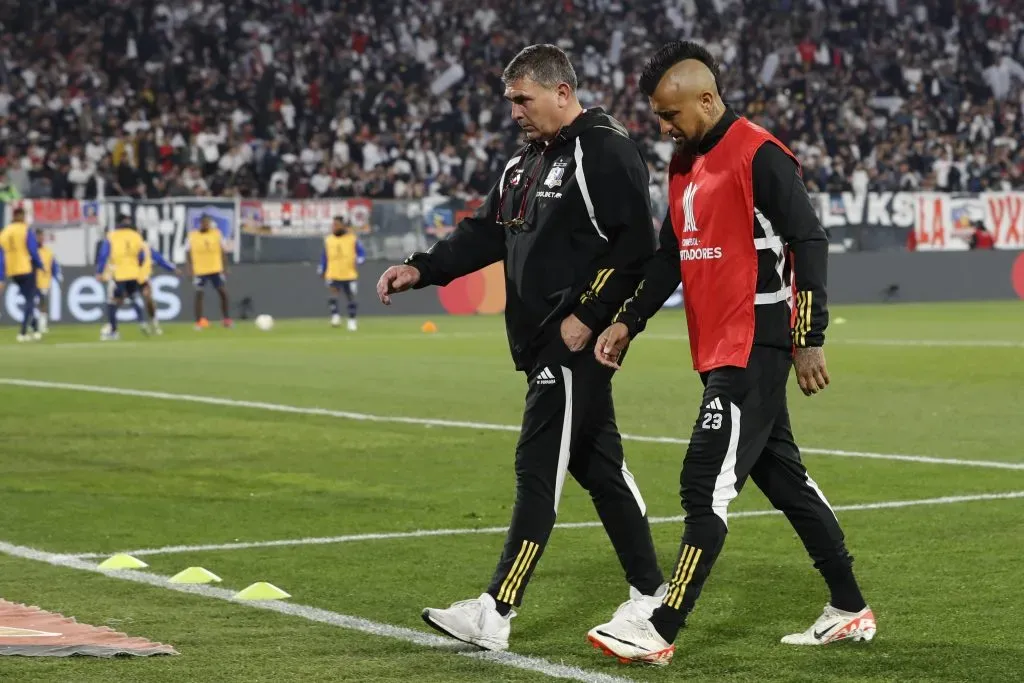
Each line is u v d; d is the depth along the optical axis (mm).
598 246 11289
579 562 14539
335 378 36219
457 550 15328
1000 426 25859
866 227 76875
